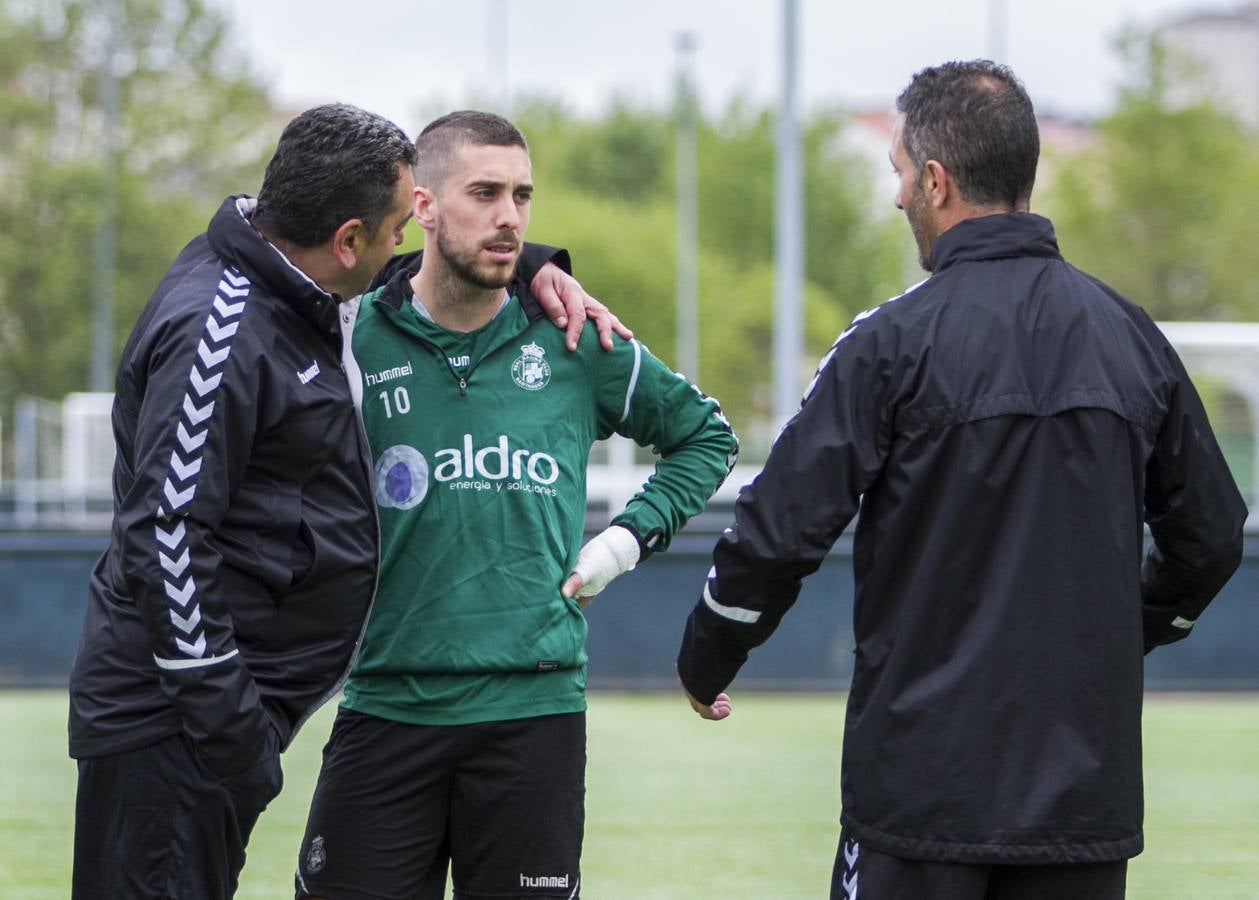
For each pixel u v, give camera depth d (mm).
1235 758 33688
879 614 11430
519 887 13672
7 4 116562
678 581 40938
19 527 44281
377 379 13672
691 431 14609
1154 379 11578
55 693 40656
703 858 24547
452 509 13555
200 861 11914
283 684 12219
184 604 11344
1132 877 23688
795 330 66062
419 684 13555
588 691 41125
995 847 10844
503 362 13805
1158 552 12422
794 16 65250
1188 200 141875
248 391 11664
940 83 11828
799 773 31578
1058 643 11008
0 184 117438
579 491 14172
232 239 12055
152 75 117250
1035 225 11633
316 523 12227
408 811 13656
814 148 193375
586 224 166375
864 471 11281
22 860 23844
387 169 12273
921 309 11406
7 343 118562
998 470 11125
